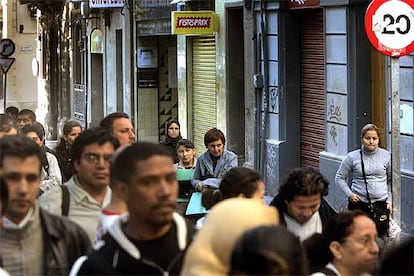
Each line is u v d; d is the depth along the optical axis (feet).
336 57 65.62
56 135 156.46
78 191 24.67
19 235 20.54
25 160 20.16
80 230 21.39
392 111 40.98
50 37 157.48
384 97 61.77
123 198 17.75
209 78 91.97
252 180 26.00
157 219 17.29
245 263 13.53
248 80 80.12
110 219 20.47
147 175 17.21
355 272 22.95
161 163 17.35
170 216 17.40
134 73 115.44
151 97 115.65
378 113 62.75
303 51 74.02
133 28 114.52
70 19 146.82
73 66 147.33
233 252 13.75
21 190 20.11
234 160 48.39
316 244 23.17
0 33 190.19
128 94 117.19
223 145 48.39
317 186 26.58
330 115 66.95
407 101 57.21
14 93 180.04
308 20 72.74
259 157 78.38
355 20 63.00
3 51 127.13
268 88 77.05
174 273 17.66
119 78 123.95
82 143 24.57
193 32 86.74
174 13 86.48
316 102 72.08
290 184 26.61
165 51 115.03
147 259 17.52
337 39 65.36
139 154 17.39
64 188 24.79
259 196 26.13
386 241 42.96
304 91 74.28
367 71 63.41
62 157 45.39
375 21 40.47
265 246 13.56
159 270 17.56
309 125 73.61
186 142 49.49
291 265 13.62
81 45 141.79
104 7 117.08
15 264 20.48
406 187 56.80
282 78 74.64
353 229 22.77
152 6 107.14
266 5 76.13
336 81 65.77
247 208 15.01
